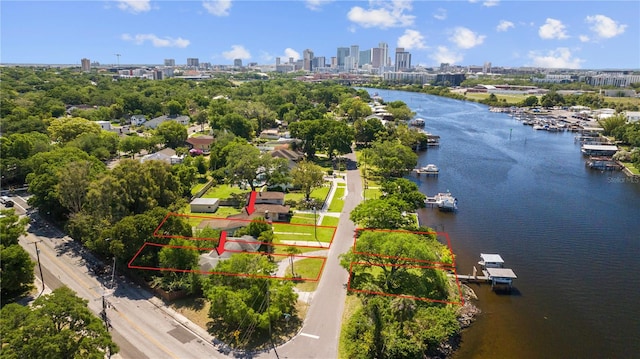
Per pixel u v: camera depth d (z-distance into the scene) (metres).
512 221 92.69
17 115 156.12
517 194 111.88
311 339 49.59
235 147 109.69
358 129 167.88
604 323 57.06
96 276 64.50
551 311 59.47
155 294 59.56
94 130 143.88
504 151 165.12
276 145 153.12
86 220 70.12
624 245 81.00
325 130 144.25
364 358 45.56
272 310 49.91
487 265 69.81
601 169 139.88
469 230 87.44
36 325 38.22
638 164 134.88
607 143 173.25
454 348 51.56
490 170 135.88
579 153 162.88
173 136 150.75
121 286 61.59
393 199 74.19
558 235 85.44
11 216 64.00
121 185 71.75
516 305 60.72
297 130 150.88
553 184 121.81
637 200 108.00
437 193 111.62
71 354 39.44
